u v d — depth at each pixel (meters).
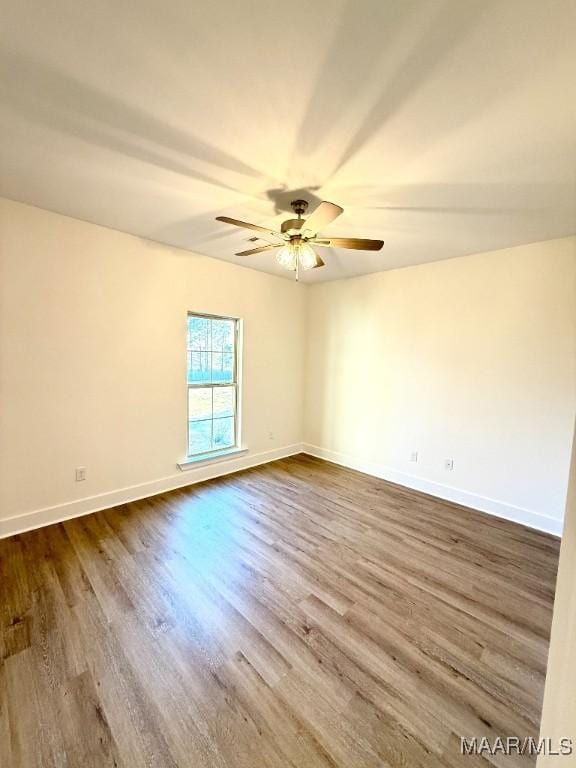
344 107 1.38
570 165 1.73
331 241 2.10
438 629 1.79
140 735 1.26
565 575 0.89
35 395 2.60
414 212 2.33
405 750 1.23
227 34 1.09
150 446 3.31
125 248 2.97
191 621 1.79
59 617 1.80
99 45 1.14
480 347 3.21
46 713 1.32
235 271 3.83
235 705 1.37
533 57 1.11
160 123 1.51
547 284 2.83
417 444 3.71
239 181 1.99
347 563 2.34
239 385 4.07
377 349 4.02
